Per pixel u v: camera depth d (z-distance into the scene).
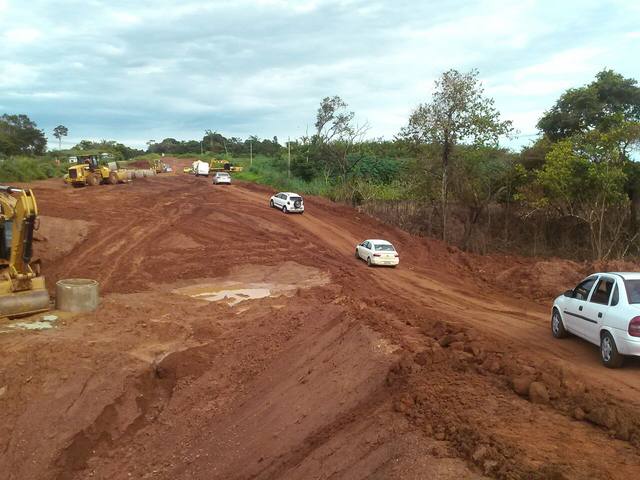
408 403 8.34
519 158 35.12
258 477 8.53
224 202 45.06
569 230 34.78
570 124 35.44
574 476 5.61
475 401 8.14
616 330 9.96
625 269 21.84
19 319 15.14
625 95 34.97
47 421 11.19
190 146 184.25
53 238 27.83
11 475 10.05
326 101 63.81
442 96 34.09
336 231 37.25
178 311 17.97
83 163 53.91
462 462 6.31
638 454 6.36
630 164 29.36
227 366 13.87
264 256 29.58
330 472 7.49
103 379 12.55
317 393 10.56
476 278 26.59
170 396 12.94
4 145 94.69
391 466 6.71
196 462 10.11
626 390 8.87
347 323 14.03
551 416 7.64
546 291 21.78
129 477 10.14
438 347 11.14
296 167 68.75
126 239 30.03
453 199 37.12
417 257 31.52
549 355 11.26
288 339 14.64
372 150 64.88
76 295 16.17
